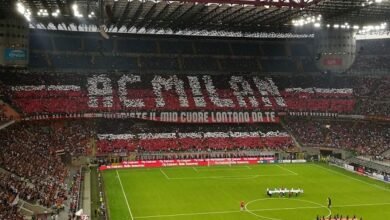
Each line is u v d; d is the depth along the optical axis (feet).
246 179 227.20
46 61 337.52
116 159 263.90
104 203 169.78
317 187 208.64
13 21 301.84
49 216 143.64
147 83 335.88
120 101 309.22
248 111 323.98
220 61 380.17
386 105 315.99
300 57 396.78
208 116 314.96
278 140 304.71
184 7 236.22
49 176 187.21
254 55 392.68
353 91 345.72
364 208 171.01
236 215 159.84
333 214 161.58
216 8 237.66
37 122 268.82
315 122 324.39
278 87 354.95
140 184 212.43
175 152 280.51
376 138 293.02
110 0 209.67
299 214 161.48
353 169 252.62
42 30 353.72
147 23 297.94
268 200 182.50
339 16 265.95
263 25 301.02
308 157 289.33
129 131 292.40
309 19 256.93
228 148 291.17
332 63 360.28
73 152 257.75
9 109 261.85
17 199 144.36
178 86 339.36
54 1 217.97
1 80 299.38
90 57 353.72
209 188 205.46
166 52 375.45
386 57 382.42
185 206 171.94
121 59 359.46
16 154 191.72
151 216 157.38
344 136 304.30
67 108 290.35
